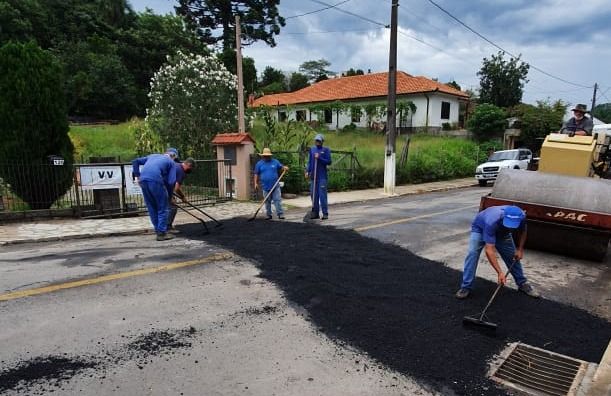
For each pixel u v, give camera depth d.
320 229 7.71
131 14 49.22
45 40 37.12
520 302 4.52
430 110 30.23
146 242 6.72
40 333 3.55
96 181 9.07
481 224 4.50
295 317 3.99
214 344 3.46
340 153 15.39
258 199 11.74
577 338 3.77
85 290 4.52
